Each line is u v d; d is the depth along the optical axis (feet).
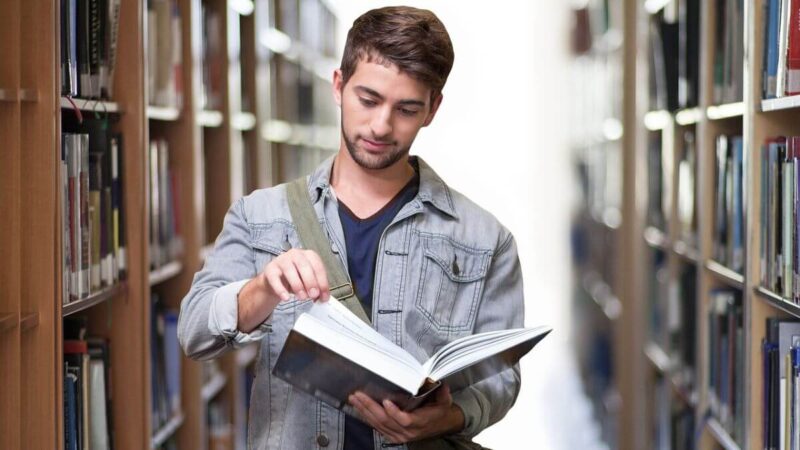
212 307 6.07
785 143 8.45
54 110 7.50
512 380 6.97
